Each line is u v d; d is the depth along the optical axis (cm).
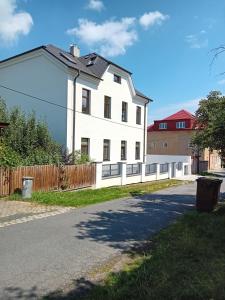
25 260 709
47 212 1230
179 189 2255
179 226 1035
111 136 2808
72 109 2341
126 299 521
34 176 1656
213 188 1310
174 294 522
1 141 1733
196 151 4303
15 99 2506
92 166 2112
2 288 568
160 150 5678
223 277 586
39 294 550
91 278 625
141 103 3275
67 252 774
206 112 3656
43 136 1986
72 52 2777
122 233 967
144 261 711
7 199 1455
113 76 2811
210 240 848
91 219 1138
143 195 1839
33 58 2427
